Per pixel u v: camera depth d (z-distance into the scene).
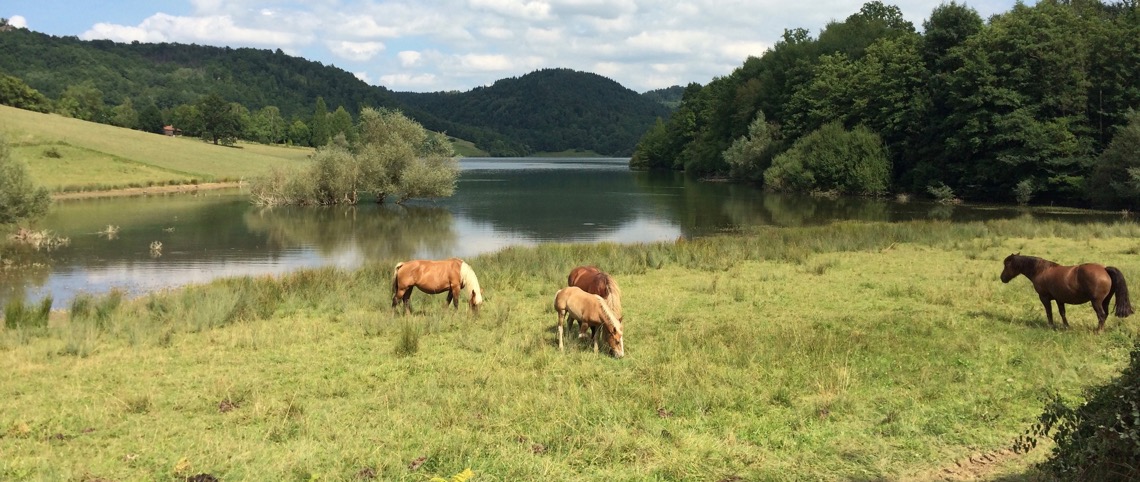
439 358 10.65
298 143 161.38
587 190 71.94
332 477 6.35
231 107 138.88
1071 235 26.17
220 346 11.59
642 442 7.09
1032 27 52.41
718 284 17.41
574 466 6.65
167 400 8.73
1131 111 44.94
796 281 17.69
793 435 7.36
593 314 10.66
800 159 67.69
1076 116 50.31
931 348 10.50
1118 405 4.98
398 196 59.91
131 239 33.22
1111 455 4.97
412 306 14.78
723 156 87.50
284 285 17.44
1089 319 12.37
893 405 8.14
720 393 8.51
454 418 7.78
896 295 15.45
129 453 7.04
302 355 10.99
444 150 57.16
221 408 8.46
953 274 18.12
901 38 68.88
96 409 8.30
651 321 13.30
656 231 37.84
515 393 8.67
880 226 29.48
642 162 138.62
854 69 72.50
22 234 31.52
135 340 11.95
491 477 6.36
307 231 37.22
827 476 6.43
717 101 106.00
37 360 10.76
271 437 7.45
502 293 16.73
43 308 14.38
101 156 72.06
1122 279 10.95
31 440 7.39
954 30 60.16
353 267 25.28
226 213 45.47
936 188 56.84
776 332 11.84
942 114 58.72
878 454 6.87
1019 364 9.63
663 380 9.12
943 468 6.57
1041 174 50.94
